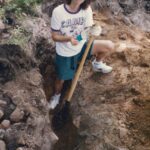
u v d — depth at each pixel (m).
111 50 4.57
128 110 4.18
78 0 3.86
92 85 4.54
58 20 3.95
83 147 3.97
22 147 3.60
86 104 4.35
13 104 3.87
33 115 3.86
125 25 5.50
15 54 4.14
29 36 4.42
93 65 4.63
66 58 4.23
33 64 4.31
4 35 4.29
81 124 4.18
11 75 4.07
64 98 4.54
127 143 3.87
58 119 4.41
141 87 4.43
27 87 4.07
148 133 3.95
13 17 4.52
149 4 5.91
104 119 4.11
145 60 4.79
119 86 4.48
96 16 5.52
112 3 5.71
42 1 4.98
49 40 4.62
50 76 4.63
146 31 5.55
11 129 3.69
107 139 3.92
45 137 3.89
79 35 4.18
